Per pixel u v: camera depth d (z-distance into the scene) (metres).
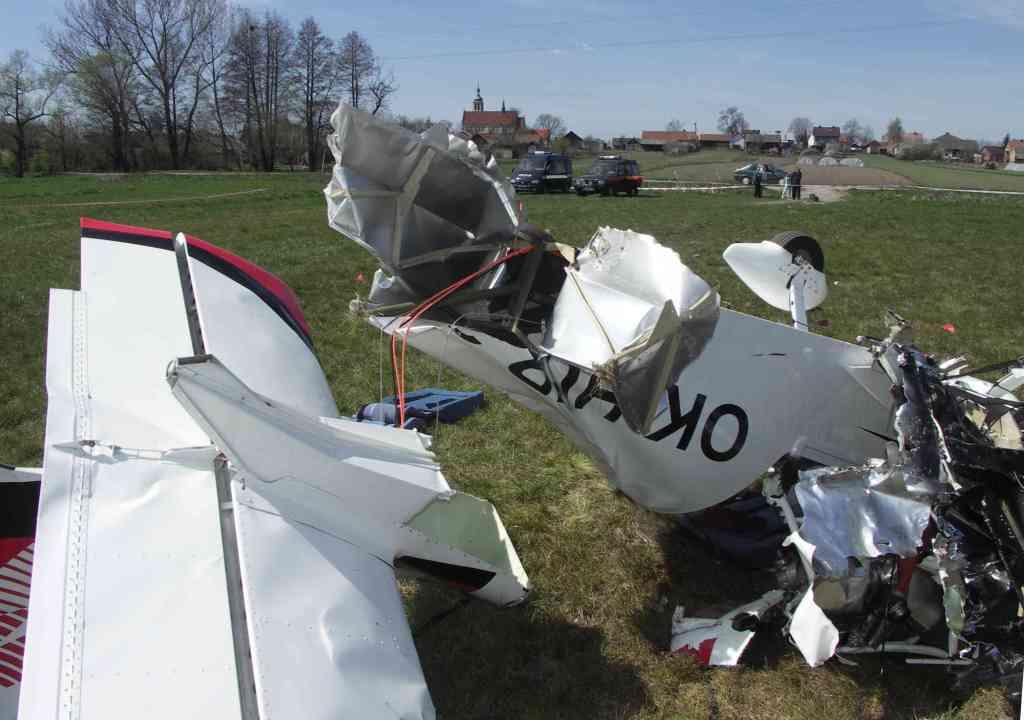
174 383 2.25
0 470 2.90
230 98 63.84
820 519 3.13
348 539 2.49
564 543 4.29
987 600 3.09
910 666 3.38
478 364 3.46
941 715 3.13
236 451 2.38
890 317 3.68
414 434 3.02
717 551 4.01
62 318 3.19
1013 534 3.11
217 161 66.19
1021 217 19.56
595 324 2.89
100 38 60.38
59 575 2.09
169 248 3.83
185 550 2.24
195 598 2.10
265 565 2.22
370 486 2.59
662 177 46.91
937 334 8.37
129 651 1.93
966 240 15.02
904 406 3.31
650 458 3.47
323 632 2.10
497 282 3.31
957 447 3.17
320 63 63.34
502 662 3.46
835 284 9.65
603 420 3.38
